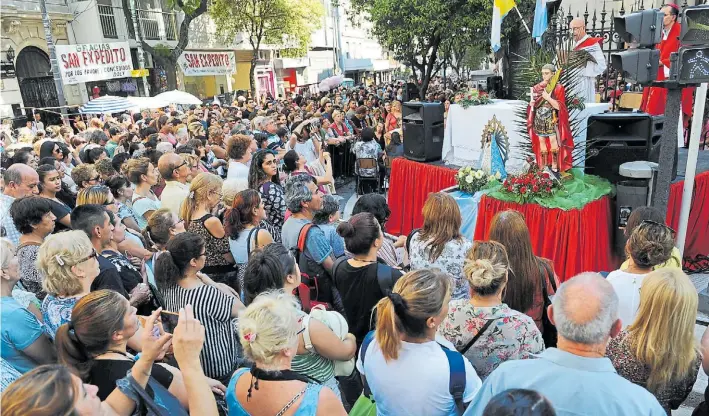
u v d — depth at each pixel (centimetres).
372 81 4619
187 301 275
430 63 1628
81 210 330
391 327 211
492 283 238
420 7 1439
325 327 251
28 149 664
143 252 405
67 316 252
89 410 161
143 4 2284
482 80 2306
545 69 540
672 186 541
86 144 827
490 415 129
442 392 209
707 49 404
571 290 190
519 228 298
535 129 562
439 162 764
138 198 471
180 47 2128
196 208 387
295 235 371
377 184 930
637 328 223
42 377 146
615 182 566
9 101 1678
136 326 218
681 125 769
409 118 771
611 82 1100
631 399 174
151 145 788
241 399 192
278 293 215
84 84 1973
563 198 532
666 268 224
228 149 582
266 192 478
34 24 1786
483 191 621
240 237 368
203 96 2764
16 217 328
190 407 192
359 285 296
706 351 219
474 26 1384
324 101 1487
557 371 183
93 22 1955
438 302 210
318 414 181
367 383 233
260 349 185
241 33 2841
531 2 1209
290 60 3597
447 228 327
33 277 324
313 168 740
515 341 237
